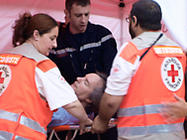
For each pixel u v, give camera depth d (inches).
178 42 294.5
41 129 113.7
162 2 292.7
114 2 270.1
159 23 113.1
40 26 116.8
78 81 135.0
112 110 107.0
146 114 104.6
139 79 105.2
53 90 112.0
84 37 172.6
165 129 105.3
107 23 270.8
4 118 108.8
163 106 105.5
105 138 159.2
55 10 247.1
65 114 135.6
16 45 122.7
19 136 107.2
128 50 105.4
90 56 172.9
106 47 175.3
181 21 295.7
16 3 232.7
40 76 111.5
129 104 106.7
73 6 164.7
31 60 113.5
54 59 172.4
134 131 105.9
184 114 106.7
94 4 261.3
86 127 125.3
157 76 106.1
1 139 107.3
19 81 111.7
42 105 113.3
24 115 109.6
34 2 239.0
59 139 140.4
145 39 109.0
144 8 111.0
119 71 103.1
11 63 114.9
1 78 114.7
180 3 296.2
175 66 110.0
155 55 107.0
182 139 110.7
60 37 172.9
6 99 111.3
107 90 105.8
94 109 131.8
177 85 109.7
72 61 171.0
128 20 118.4
